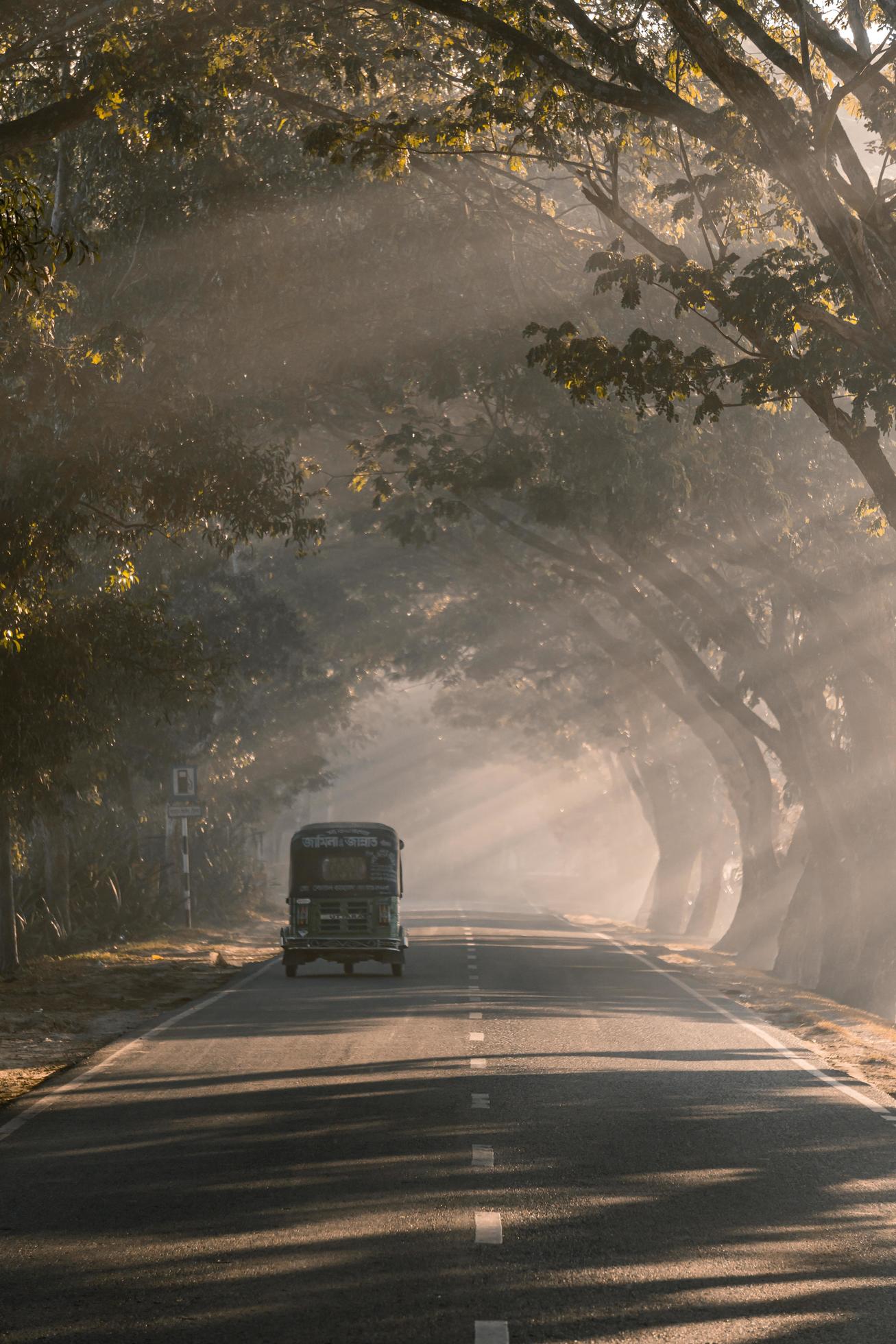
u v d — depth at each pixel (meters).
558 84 45.28
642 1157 26.92
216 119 54.81
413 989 61.75
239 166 58.62
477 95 46.72
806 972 85.50
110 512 74.31
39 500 53.22
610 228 65.19
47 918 85.75
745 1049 43.66
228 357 62.66
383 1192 23.73
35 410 51.81
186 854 103.00
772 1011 57.59
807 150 37.66
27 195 28.61
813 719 83.94
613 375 44.56
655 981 70.94
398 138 46.84
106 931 91.44
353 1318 17.14
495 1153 26.98
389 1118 30.44
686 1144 28.27
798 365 42.38
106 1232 21.16
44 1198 23.36
